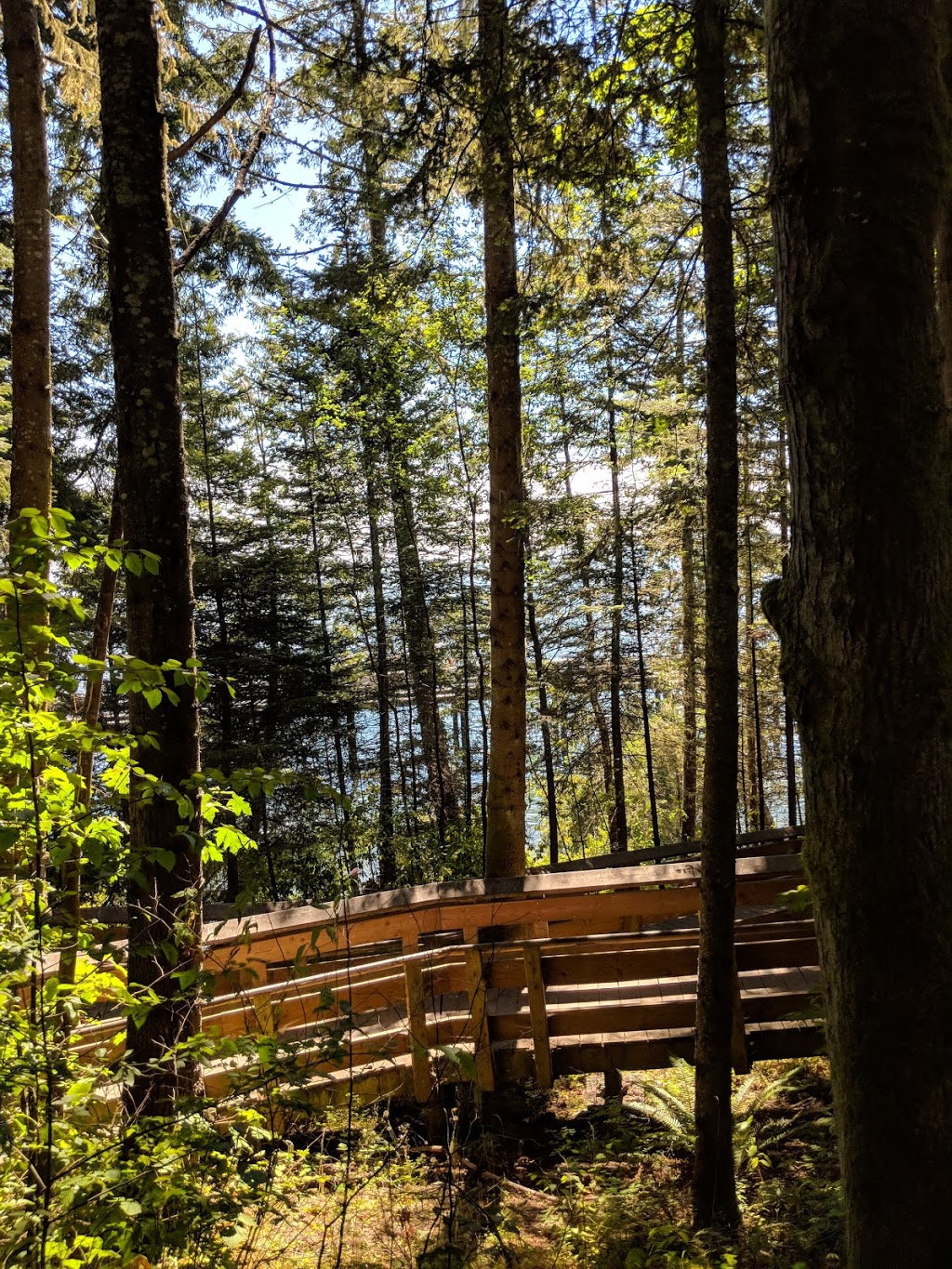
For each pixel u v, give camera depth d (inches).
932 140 81.4
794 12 84.9
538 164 196.7
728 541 163.9
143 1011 103.6
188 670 104.0
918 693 81.0
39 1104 97.2
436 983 220.8
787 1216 163.0
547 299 236.7
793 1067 225.8
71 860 108.5
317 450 673.6
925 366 81.7
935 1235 80.4
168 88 304.0
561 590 602.2
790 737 574.2
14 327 178.7
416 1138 200.8
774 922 228.4
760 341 219.9
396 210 207.6
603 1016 213.9
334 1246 136.9
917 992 81.0
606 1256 147.9
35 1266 79.8
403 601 706.2
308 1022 196.5
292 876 515.8
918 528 81.2
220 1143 93.1
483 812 636.7
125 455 144.5
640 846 753.6
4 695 89.8
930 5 82.0
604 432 522.6
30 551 92.1
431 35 211.9
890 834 81.6
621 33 175.5
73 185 304.5
